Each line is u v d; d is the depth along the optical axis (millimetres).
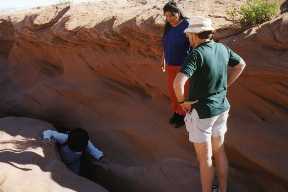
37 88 8500
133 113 7117
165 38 5625
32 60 8875
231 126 5801
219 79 4707
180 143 6496
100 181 6949
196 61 4570
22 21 8664
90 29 7207
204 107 4742
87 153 7047
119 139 7199
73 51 7879
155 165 6551
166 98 6762
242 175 5816
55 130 7500
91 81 7723
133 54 6883
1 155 6242
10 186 5566
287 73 5242
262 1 5887
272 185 5590
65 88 8000
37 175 5891
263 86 5559
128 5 7969
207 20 4652
